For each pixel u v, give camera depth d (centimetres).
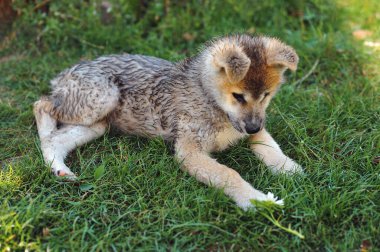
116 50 159
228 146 126
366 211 110
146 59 131
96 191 115
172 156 123
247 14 165
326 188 116
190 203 113
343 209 110
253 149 125
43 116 129
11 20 162
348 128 132
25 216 108
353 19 173
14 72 150
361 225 108
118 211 111
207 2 165
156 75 127
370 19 172
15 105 141
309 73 150
